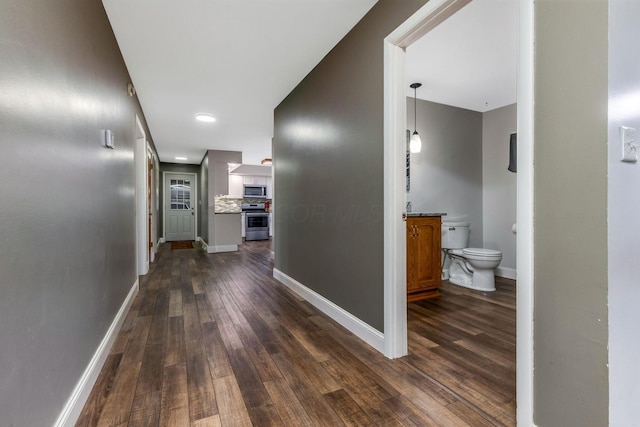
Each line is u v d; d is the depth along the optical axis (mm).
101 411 1284
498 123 3744
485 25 2045
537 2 1035
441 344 1926
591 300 914
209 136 5051
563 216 976
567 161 963
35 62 951
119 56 2283
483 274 3174
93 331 1515
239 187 8625
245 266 4629
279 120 3592
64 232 1161
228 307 2672
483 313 2496
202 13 1917
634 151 938
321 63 2539
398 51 1736
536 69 1040
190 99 3404
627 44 918
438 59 2512
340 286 2277
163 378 1538
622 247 909
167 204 8078
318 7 1869
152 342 1960
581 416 943
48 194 1030
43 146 999
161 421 1225
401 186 1754
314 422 1225
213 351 1833
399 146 1741
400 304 1762
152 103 3516
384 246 1774
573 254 953
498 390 1438
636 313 952
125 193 2482
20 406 847
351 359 1735
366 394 1409
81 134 1365
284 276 3479
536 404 1064
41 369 970
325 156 2492
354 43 2066
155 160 6117
